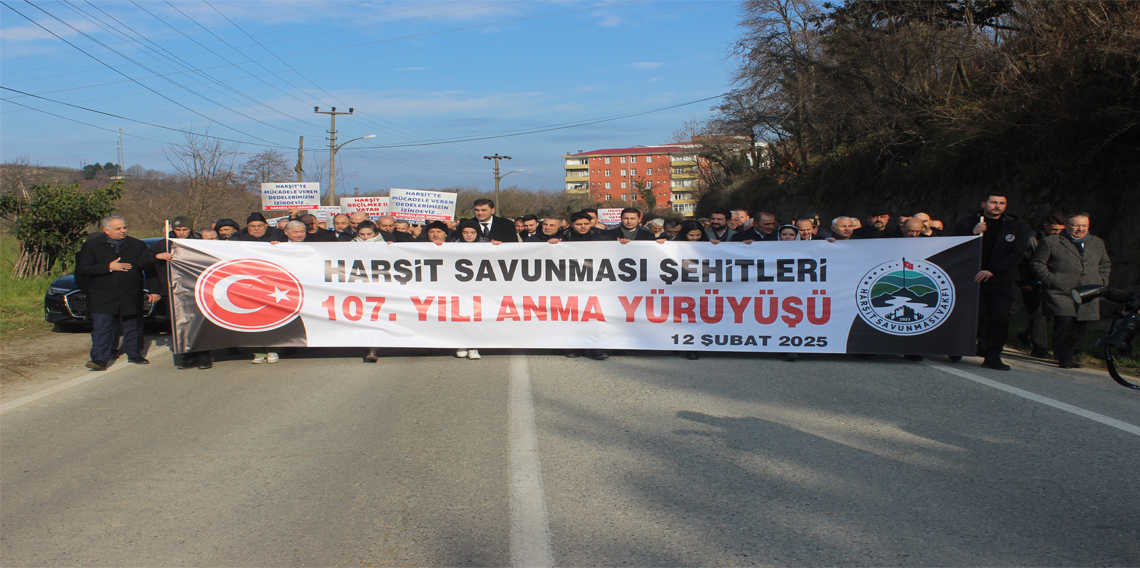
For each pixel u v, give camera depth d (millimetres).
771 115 30984
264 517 3744
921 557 3234
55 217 15070
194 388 6684
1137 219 10547
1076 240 7223
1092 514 3658
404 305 7820
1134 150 10633
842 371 7031
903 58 19000
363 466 4461
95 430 5375
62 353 8695
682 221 9109
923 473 4230
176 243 7504
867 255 7461
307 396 6254
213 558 3309
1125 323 5434
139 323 8047
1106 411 5500
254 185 39812
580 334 7824
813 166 26609
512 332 7855
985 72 16234
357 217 10047
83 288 7707
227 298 7602
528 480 4188
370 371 7277
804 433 5000
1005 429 5055
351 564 3238
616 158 127688
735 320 7699
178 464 4566
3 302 13172
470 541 3439
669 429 5125
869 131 20656
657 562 3217
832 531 3500
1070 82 11953
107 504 3951
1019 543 3359
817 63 24297
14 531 3631
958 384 6438
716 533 3492
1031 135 13359
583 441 4883
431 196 15531
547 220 8703
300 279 7734
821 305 7566
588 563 3215
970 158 15617
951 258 7281
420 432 5129
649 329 7785
